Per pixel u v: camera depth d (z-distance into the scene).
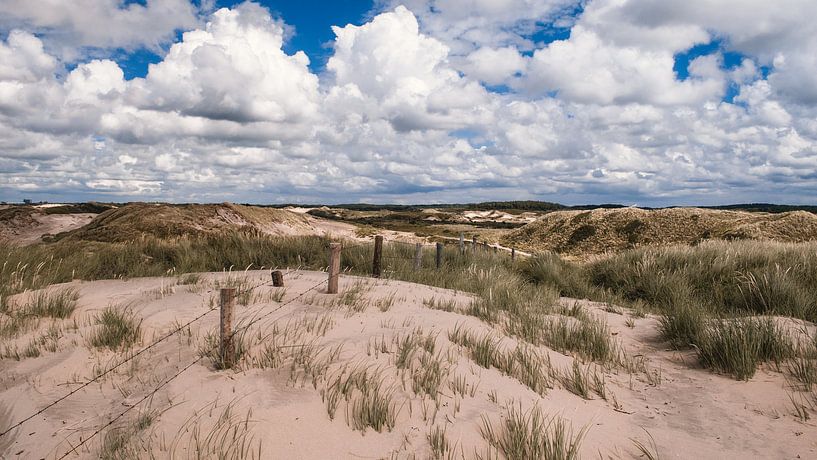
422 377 4.54
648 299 11.33
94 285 9.59
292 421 3.60
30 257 10.52
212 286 8.78
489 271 12.40
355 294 8.19
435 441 3.49
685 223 36.09
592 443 3.80
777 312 8.57
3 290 7.81
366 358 4.85
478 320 7.36
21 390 4.29
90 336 5.64
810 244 13.98
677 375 5.61
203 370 4.47
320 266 13.30
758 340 5.68
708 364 5.77
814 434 3.90
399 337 5.61
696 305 9.03
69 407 3.94
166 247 13.70
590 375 5.52
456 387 4.46
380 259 11.49
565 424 4.07
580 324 7.33
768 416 4.29
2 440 3.48
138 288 9.02
